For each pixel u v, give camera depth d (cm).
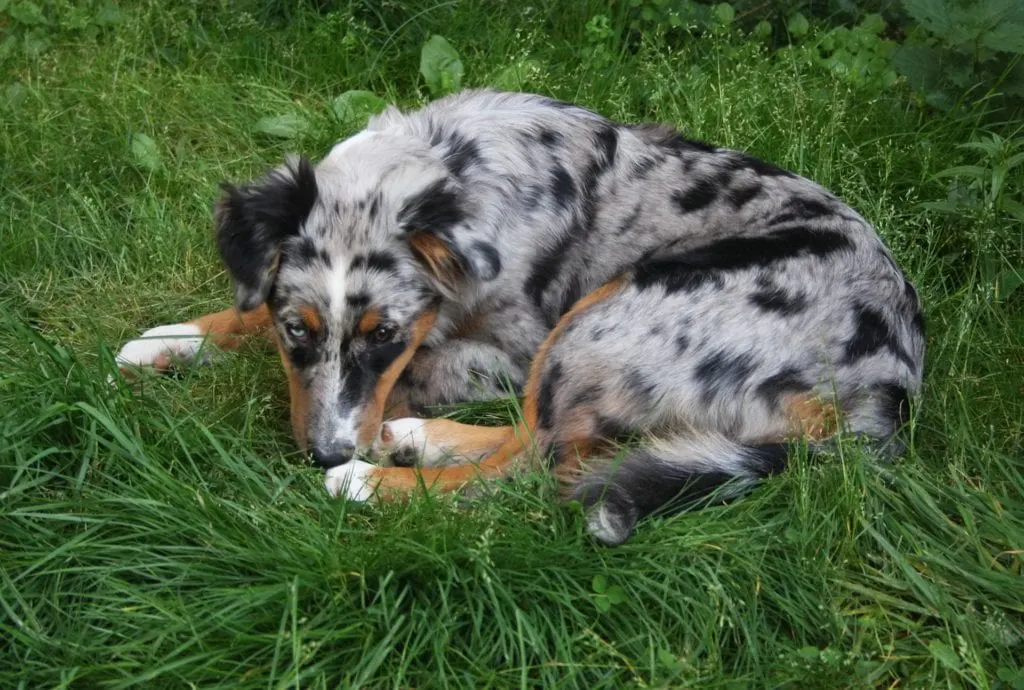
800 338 242
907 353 246
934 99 291
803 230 248
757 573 231
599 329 244
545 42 307
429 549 229
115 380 241
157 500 232
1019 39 283
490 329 253
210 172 285
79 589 228
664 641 227
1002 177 269
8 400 239
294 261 241
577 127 256
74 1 306
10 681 220
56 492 236
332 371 242
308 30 309
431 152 250
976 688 226
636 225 254
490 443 247
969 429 249
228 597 225
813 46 305
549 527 236
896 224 277
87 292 268
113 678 221
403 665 222
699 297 243
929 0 288
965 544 238
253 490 238
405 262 242
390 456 247
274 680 221
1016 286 267
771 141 287
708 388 242
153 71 302
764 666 226
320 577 227
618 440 244
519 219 250
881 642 230
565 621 229
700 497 238
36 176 280
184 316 266
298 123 291
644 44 304
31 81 294
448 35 306
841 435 239
